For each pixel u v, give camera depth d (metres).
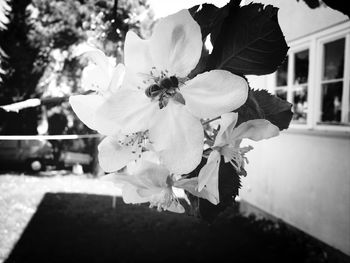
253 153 6.88
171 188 0.69
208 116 0.56
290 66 5.65
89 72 0.67
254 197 6.91
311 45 5.04
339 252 4.74
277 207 6.18
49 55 11.87
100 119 0.59
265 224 6.33
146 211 8.12
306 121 5.52
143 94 0.59
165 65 0.59
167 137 0.57
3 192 9.91
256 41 0.66
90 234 6.71
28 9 11.46
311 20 4.80
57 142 13.73
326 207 4.99
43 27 11.59
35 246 6.11
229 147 0.65
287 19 4.77
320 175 5.10
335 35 4.57
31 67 11.82
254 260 5.30
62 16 11.09
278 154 6.10
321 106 5.09
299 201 5.58
